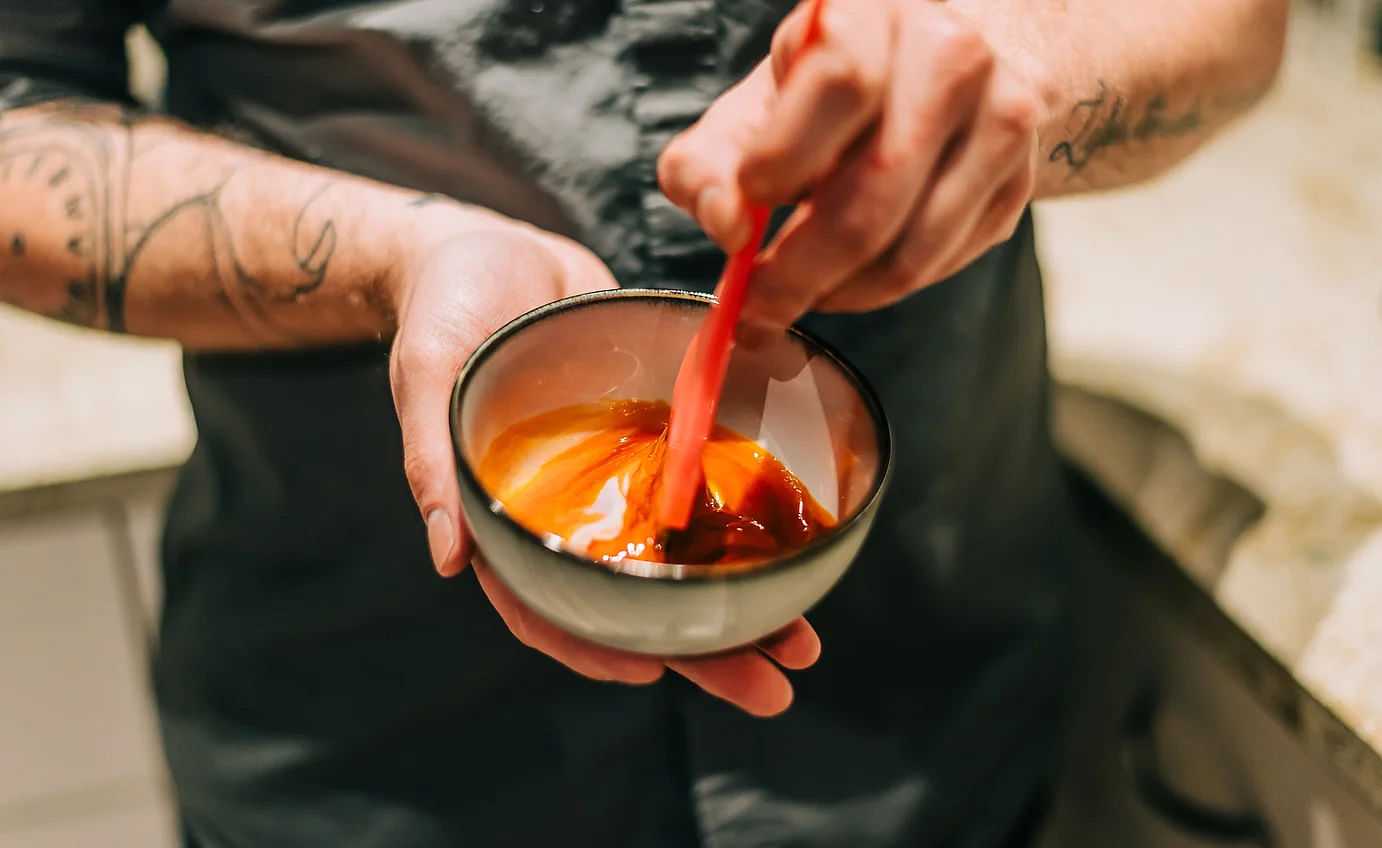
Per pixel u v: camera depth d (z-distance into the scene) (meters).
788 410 0.46
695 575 0.35
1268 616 0.64
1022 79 0.48
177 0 0.59
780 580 0.36
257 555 0.66
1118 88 0.51
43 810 1.03
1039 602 0.74
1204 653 0.75
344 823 0.69
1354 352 0.80
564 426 0.46
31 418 0.84
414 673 0.65
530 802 0.67
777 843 0.67
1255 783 0.73
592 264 0.54
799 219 0.39
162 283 0.57
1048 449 0.74
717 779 0.66
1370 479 0.71
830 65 0.34
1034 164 0.39
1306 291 0.86
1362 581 0.65
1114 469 0.75
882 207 0.36
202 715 0.70
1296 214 0.93
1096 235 0.93
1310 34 1.16
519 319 0.43
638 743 0.65
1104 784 0.91
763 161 0.35
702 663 0.43
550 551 0.36
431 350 0.46
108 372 0.89
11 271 0.58
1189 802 0.79
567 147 0.56
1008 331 0.65
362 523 0.63
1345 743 0.59
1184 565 0.69
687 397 0.40
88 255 0.57
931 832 0.71
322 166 0.61
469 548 0.42
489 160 0.57
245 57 0.59
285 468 0.63
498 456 0.43
